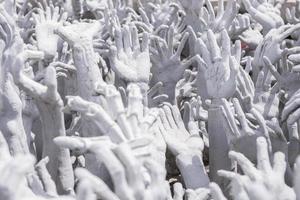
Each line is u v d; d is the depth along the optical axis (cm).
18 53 381
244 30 608
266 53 492
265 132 386
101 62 505
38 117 428
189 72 561
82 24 444
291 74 454
